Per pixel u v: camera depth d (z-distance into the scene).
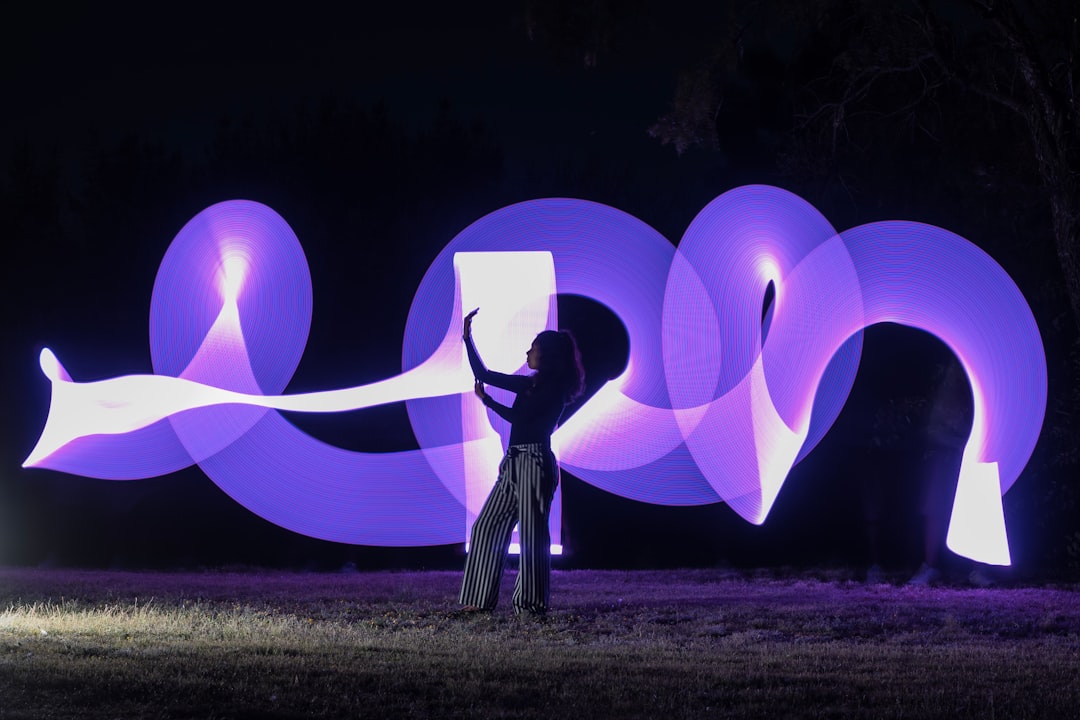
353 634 7.70
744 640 8.02
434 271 16.64
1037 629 9.10
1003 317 15.98
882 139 18.48
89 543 18.48
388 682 5.65
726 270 16.30
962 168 18.00
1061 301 16.70
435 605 9.99
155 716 4.77
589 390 17.67
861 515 18.09
